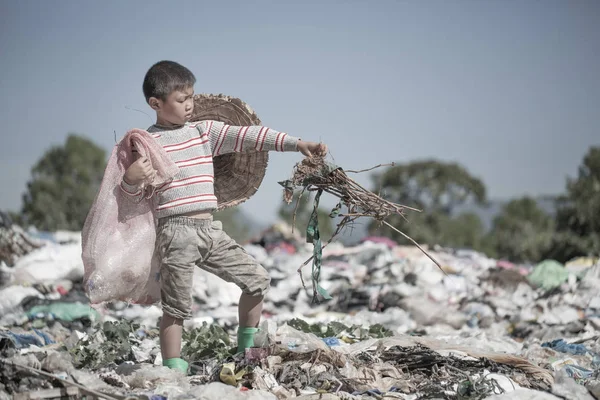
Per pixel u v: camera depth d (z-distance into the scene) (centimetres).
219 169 744
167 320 665
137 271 651
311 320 1214
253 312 706
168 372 641
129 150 659
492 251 6619
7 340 659
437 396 610
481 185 7194
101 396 533
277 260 1875
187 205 660
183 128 683
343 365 672
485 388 604
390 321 1243
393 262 1802
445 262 1995
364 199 682
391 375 664
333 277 1686
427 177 6881
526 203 7031
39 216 6506
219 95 724
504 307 1469
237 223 4759
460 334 1134
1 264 1433
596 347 977
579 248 3869
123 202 655
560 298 1442
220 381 623
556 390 607
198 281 1460
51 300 1176
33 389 555
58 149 7350
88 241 643
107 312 1216
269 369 643
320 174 671
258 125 712
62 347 798
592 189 4047
